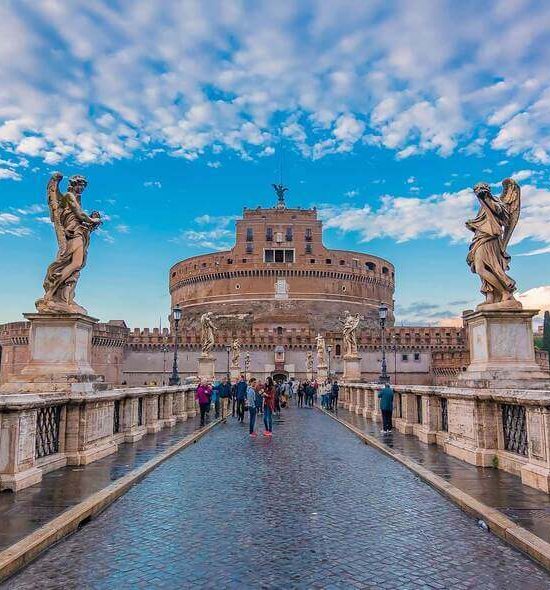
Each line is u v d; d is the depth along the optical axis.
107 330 90.44
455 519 7.68
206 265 125.31
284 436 19.67
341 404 40.31
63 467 11.09
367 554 6.27
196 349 96.69
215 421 25.11
